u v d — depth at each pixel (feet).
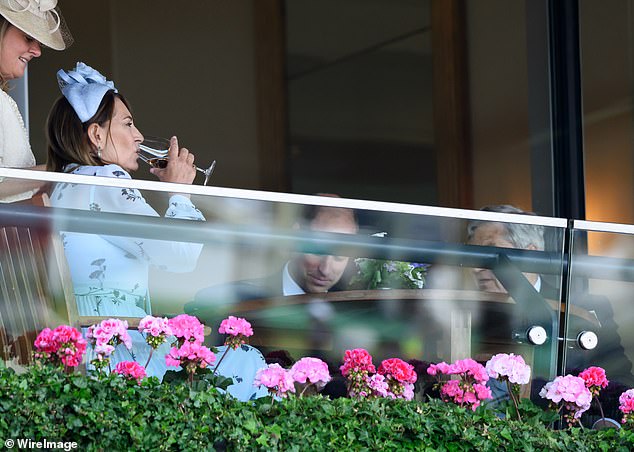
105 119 40.73
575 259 37.96
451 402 36.40
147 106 81.66
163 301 34.24
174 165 43.21
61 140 40.32
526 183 81.20
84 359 33.35
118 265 33.96
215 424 32.94
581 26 78.95
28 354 32.99
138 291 34.06
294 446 33.47
